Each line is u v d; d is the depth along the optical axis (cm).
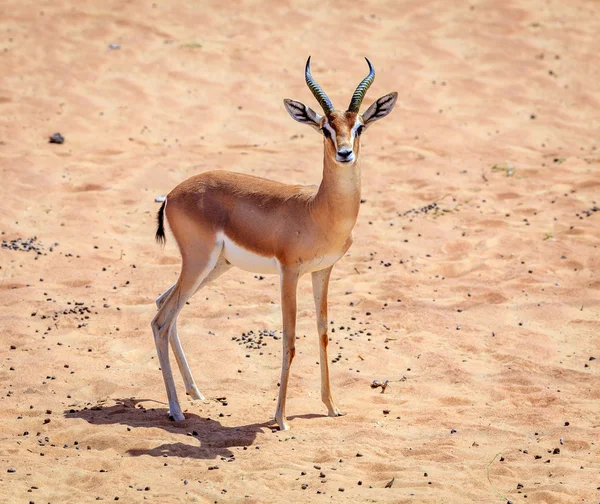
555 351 2136
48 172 3362
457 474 1513
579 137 3841
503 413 1802
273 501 1401
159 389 1952
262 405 1862
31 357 2078
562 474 1502
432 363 2075
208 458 1585
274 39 4894
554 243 2811
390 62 4628
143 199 3198
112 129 3825
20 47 4628
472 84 4391
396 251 2792
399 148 3712
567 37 4941
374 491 1438
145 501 1396
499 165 3547
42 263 2664
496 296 2455
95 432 1670
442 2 5434
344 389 1952
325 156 1681
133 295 2464
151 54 4634
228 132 3866
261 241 1755
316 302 1805
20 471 1502
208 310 2383
